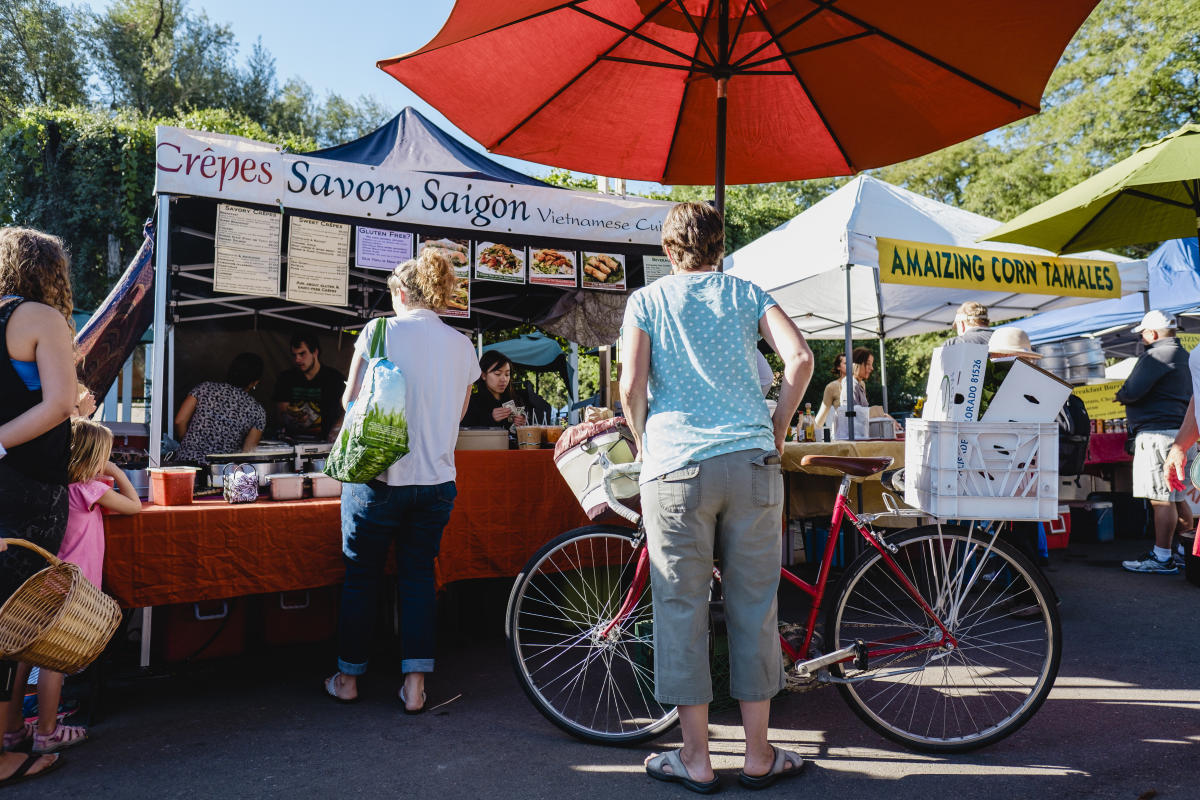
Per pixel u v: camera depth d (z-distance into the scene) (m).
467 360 3.12
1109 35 19.16
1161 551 5.57
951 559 2.72
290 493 3.23
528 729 2.79
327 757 2.53
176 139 3.61
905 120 3.42
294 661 3.60
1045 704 2.99
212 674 3.42
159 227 3.64
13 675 2.40
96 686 2.83
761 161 3.87
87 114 11.36
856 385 7.00
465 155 5.70
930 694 3.09
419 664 2.94
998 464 2.51
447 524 3.13
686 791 2.29
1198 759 2.47
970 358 2.64
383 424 2.72
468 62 3.06
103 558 2.72
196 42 25.16
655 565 2.29
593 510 2.77
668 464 2.23
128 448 4.52
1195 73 18.05
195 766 2.46
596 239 4.62
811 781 2.36
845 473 2.73
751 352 2.33
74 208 11.03
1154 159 4.09
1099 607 4.56
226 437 4.64
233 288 3.72
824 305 9.10
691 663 2.27
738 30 3.15
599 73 3.38
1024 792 2.26
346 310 6.98
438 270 3.10
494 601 4.04
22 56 22.66
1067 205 4.39
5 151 10.92
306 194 3.88
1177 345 5.61
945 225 5.97
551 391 13.61
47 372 2.25
